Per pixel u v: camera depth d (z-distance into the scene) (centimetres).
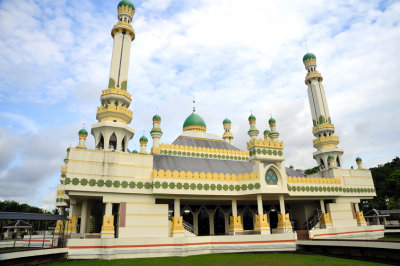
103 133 2538
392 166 8219
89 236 2281
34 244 3084
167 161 2925
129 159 2397
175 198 2484
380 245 1731
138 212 2319
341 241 2019
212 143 3753
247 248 2383
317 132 3847
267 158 2662
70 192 2159
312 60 4134
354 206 3600
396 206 5772
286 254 2227
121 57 2908
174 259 1997
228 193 2570
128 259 2017
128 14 3117
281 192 2597
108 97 2688
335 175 3381
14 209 6625
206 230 2917
